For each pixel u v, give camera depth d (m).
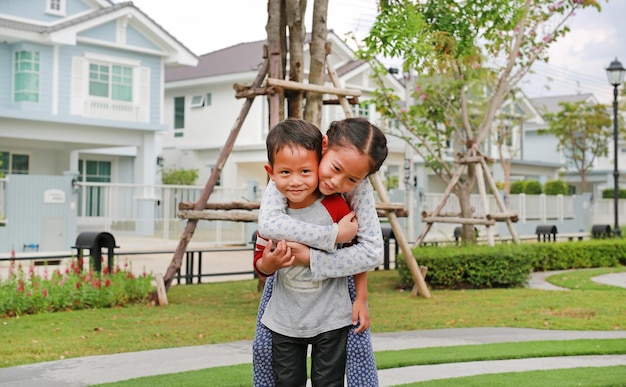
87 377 4.99
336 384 2.95
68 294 8.10
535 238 24.66
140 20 22.77
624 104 35.88
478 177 11.90
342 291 2.96
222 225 20.61
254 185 21.02
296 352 2.97
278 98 8.45
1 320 7.29
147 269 13.90
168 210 19.95
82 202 19.98
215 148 27.55
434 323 7.54
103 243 9.07
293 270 2.91
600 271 13.71
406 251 9.56
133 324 7.17
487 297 9.57
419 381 4.88
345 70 26.92
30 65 20.75
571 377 4.99
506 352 5.89
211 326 7.12
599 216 33.12
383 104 13.61
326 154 2.76
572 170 43.81
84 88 22.00
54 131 20.98
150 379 4.88
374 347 6.19
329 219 2.85
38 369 5.24
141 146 22.98
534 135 43.59
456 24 9.87
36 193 16.17
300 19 9.16
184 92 28.98
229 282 11.19
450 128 14.02
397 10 8.32
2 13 21.05
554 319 7.80
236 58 29.08
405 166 21.81
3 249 15.74
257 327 3.08
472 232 12.95
